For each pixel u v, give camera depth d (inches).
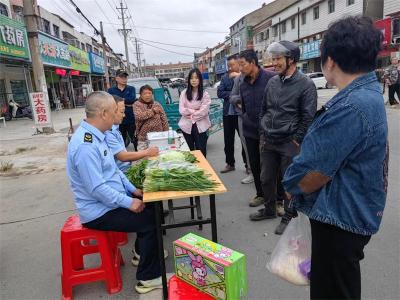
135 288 114.8
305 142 64.4
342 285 66.6
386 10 874.1
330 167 60.9
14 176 272.2
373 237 135.2
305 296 106.0
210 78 2655.0
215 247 81.0
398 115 399.9
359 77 61.2
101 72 1487.5
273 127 139.8
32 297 114.7
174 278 85.7
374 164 61.0
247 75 159.0
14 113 756.6
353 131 58.4
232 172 239.5
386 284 107.6
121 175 121.8
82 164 102.7
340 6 1035.9
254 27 1738.4
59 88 1114.7
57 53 900.0
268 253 130.5
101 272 112.5
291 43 133.4
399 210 157.8
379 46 60.2
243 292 78.5
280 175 163.2
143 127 212.1
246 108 164.6
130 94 269.4
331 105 62.1
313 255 69.4
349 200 62.5
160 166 112.6
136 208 107.1
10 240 158.1
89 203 107.3
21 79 858.1
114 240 124.2
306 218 83.4
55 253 143.2
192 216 160.6
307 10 1216.8
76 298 112.3
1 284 122.8
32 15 463.2
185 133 223.3
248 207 175.9
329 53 62.3
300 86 133.2
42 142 424.2
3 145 419.5
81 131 107.2
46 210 194.4
